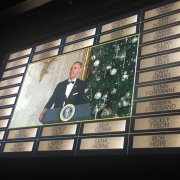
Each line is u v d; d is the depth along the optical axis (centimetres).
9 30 288
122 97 180
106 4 235
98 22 230
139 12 212
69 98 203
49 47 246
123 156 161
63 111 199
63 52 233
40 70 236
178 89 163
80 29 237
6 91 243
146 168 152
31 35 267
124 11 221
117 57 200
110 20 224
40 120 206
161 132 156
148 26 200
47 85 222
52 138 192
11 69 256
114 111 178
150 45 190
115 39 210
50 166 183
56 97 210
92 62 210
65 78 216
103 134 174
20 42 271
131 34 204
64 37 243
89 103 191
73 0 253
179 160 145
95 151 171
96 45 218
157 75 175
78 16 246
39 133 201
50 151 188
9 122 221
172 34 185
